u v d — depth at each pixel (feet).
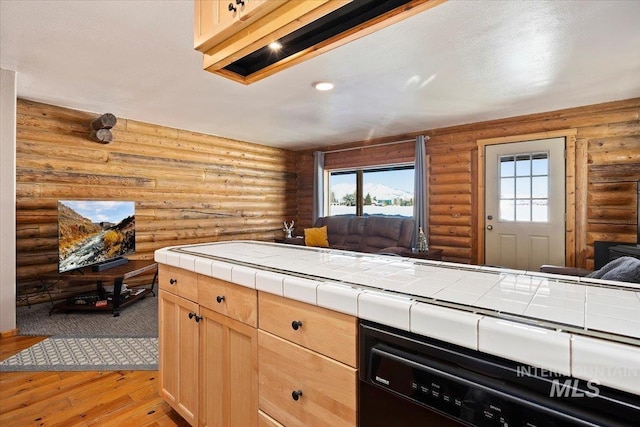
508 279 3.59
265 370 3.88
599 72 9.31
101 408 6.22
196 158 16.83
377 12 3.74
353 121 14.69
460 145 15.42
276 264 4.45
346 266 4.31
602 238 12.24
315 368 3.33
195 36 4.35
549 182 13.19
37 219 11.96
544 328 2.17
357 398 2.98
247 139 18.78
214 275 4.51
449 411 2.39
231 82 10.00
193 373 5.05
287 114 13.56
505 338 2.20
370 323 2.91
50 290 12.40
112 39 7.41
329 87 10.37
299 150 22.29
